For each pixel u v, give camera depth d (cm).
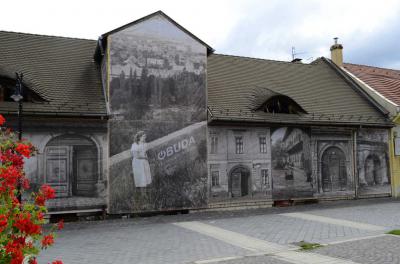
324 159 1995
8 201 450
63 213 1465
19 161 491
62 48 1866
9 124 1421
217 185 1714
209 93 1870
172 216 1574
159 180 1605
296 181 1900
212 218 1500
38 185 1439
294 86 2222
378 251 902
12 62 1656
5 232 436
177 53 1677
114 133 1551
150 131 1605
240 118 1738
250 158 1797
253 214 1595
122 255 912
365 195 2109
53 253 942
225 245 1009
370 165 2139
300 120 1902
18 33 1855
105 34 1564
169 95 1648
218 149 1730
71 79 1683
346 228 1239
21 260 420
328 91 2289
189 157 1666
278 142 1872
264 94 1912
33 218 452
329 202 1975
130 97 1584
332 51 2622
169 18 1673
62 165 1482
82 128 1521
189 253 923
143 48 1620
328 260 838
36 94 1484
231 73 2128
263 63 2353
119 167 1548
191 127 1678
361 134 2122
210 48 1748
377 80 2494
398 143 2217
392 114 2172
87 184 1509
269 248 970
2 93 1456
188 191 1652
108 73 1562
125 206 1544
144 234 1190
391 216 1485
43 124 1467
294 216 1519
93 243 1062
